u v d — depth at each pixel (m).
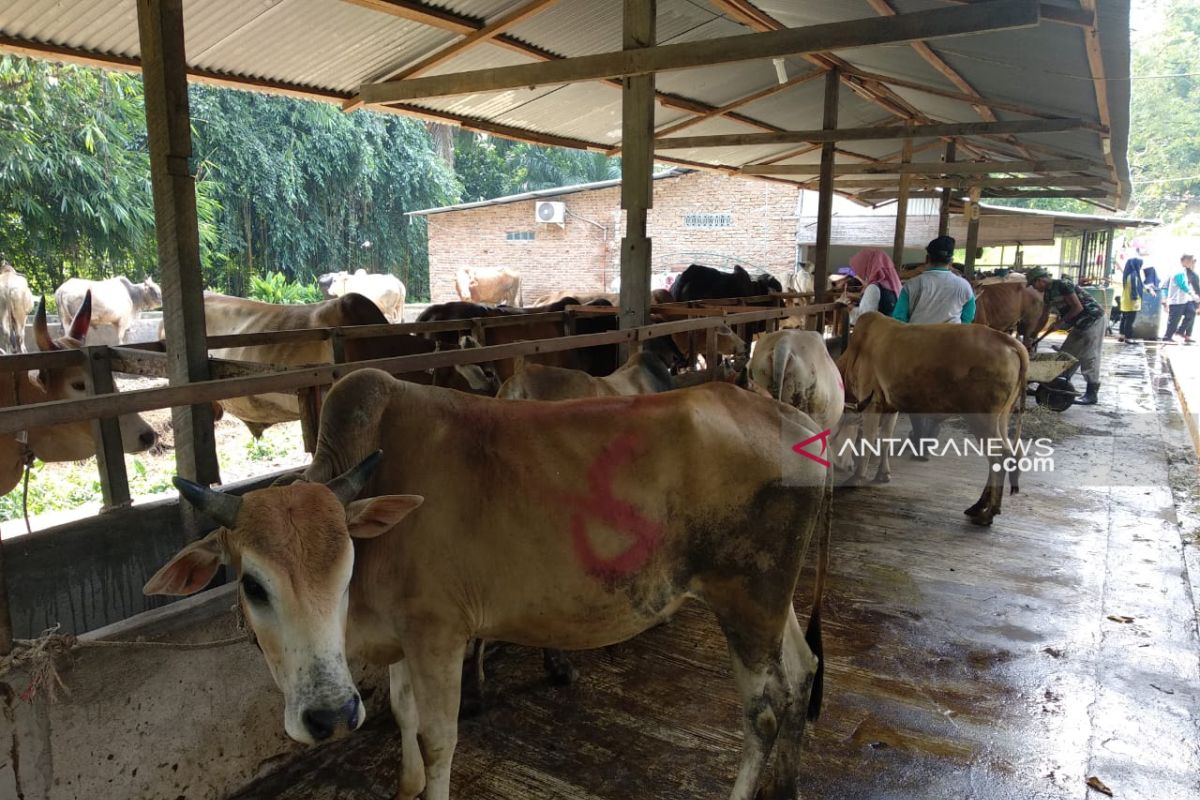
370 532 1.88
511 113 8.95
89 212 14.86
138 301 13.09
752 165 12.97
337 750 2.85
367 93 6.11
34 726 2.09
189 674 2.44
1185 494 5.75
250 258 21.69
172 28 3.13
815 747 2.85
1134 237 39.56
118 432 3.43
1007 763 2.75
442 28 6.08
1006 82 7.09
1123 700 3.12
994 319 10.85
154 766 2.38
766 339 4.88
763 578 2.27
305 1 5.49
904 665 3.41
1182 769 2.71
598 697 3.20
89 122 14.65
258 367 3.20
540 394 3.51
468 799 2.59
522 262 23.19
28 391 3.92
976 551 4.69
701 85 9.05
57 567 3.03
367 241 24.80
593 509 2.12
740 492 2.21
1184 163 40.34
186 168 3.23
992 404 5.07
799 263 18.89
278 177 21.61
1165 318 17.42
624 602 2.20
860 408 5.91
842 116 11.84
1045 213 17.33
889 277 6.19
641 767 2.76
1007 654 3.49
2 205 14.42
